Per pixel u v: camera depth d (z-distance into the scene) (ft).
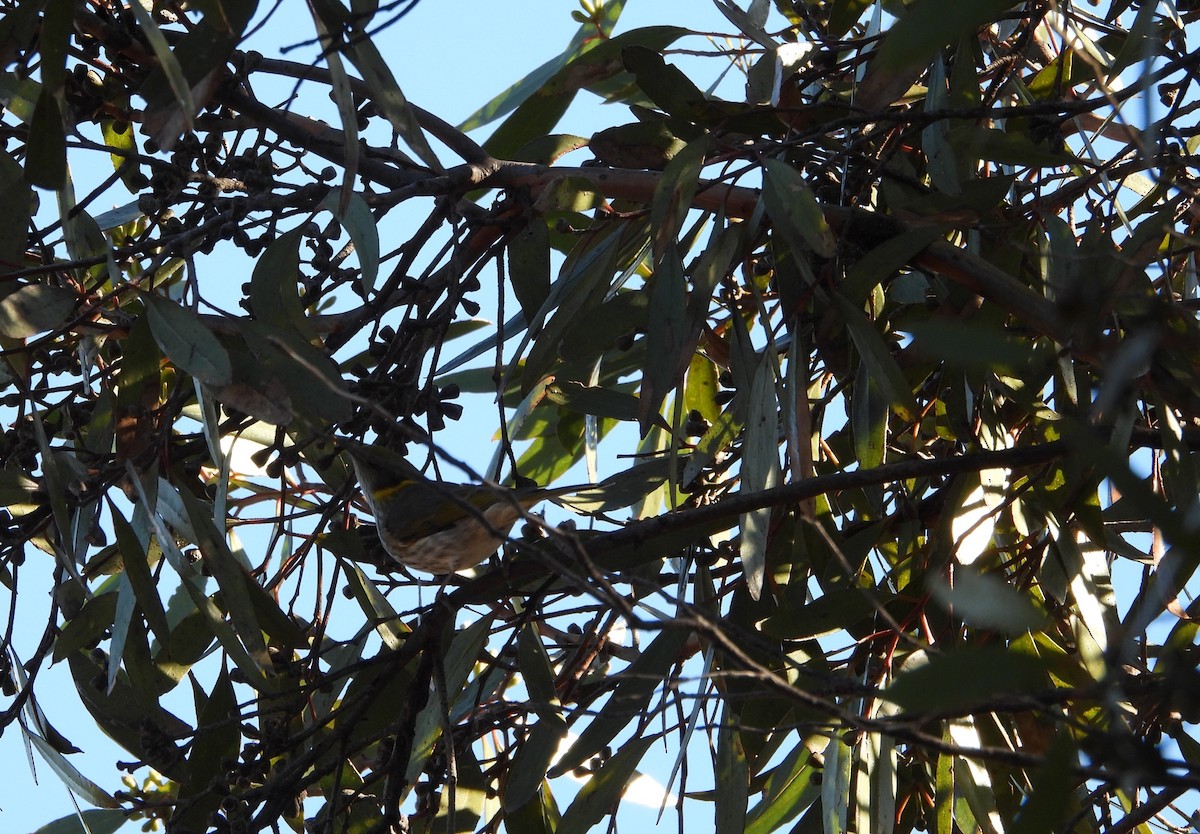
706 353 29.60
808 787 27.73
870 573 24.98
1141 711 21.09
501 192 27.66
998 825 21.39
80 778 22.17
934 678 13.29
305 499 30.60
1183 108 22.99
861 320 21.36
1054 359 18.16
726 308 28.45
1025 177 26.14
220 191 23.26
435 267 24.66
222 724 21.09
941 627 22.89
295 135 24.62
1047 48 29.35
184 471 24.79
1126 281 19.25
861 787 23.43
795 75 25.21
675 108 23.77
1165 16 26.35
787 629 21.54
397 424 15.66
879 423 23.43
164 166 22.71
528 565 22.12
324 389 20.12
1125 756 12.08
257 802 21.03
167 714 23.53
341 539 23.45
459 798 24.21
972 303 23.59
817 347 24.73
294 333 20.35
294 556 25.00
